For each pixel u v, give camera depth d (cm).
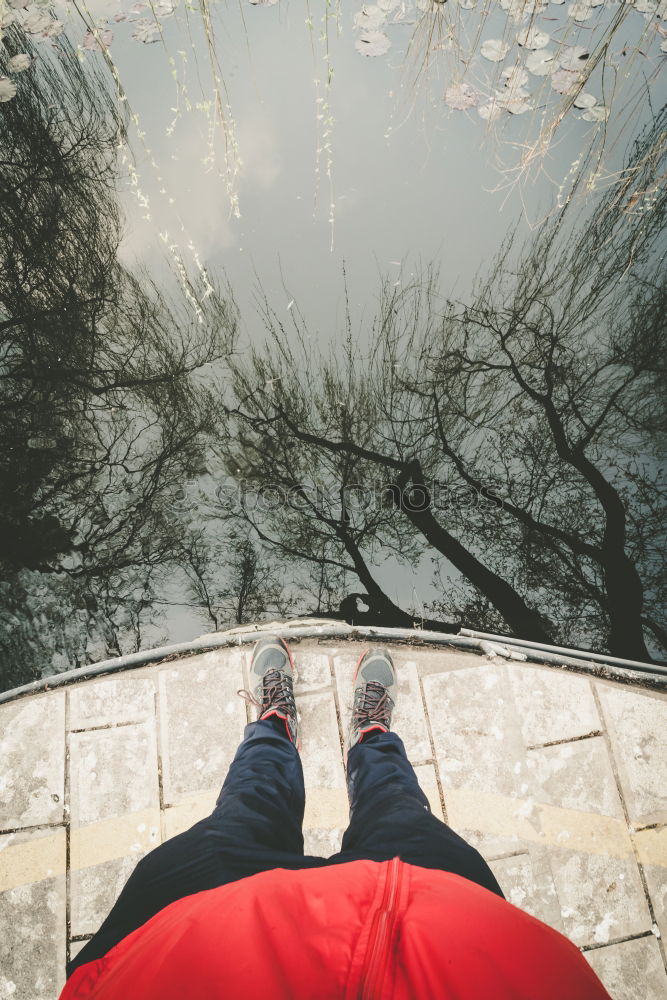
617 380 272
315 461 268
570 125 321
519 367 277
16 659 241
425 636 240
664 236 289
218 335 285
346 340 281
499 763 219
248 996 73
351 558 256
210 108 334
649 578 246
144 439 272
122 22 368
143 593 250
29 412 273
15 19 361
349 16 376
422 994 73
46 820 211
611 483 257
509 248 298
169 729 224
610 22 343
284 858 130
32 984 190
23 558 252
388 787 173
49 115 331
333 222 306
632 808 212
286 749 194
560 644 242
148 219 307
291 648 238
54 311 290
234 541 257
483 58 345
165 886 123
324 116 336
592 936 196
